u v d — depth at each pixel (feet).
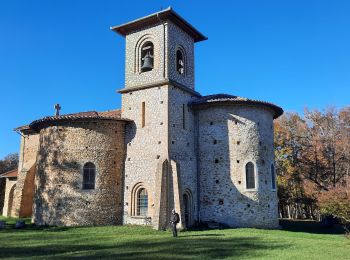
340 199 89.10
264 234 74.28
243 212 87.40
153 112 88.79
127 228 78.54
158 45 92.68
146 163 86.63
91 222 83.15
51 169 86.28
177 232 74.79
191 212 88.89
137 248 53.78
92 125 87.92
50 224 83.71
